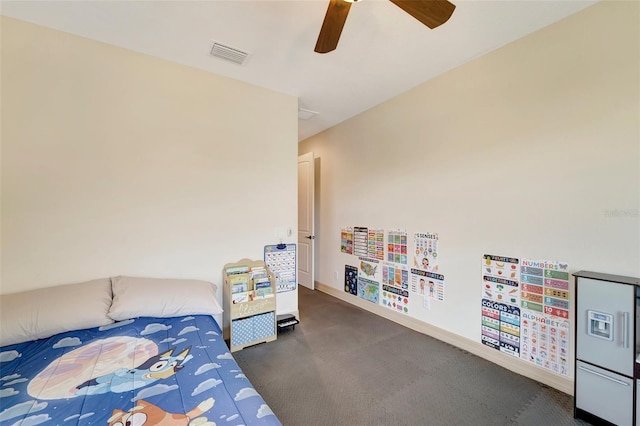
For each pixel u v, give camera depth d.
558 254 1.91
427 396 1.86
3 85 1.84
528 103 2.05
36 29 1.92
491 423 1.62
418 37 2.06
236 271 2.66
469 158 2.42
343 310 3.47
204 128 2.53
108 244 2.15
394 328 2.93
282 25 1.93
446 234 2.61
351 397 1.84
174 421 1.05
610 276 1.64
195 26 1.94
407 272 2.98
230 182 2.67
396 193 3.10
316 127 4.17
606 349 1.56
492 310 2.27
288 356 2.36
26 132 1.89
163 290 2.10
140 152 2.26
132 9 1.77
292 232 3.05
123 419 1.05
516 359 2.12
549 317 1.95
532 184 2.03
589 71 1.77
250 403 1.17
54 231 1.97
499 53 2.20
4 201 1.84
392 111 3.13
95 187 2.10
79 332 1.75
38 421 1.04
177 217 2.41
